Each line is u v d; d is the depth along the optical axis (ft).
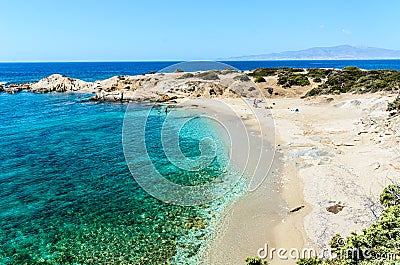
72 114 142.72
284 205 50.67
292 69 222.48
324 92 152.87
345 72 181.37
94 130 109.29
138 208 51.78
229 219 47.39
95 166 71.77
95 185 61.21
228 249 40.34
